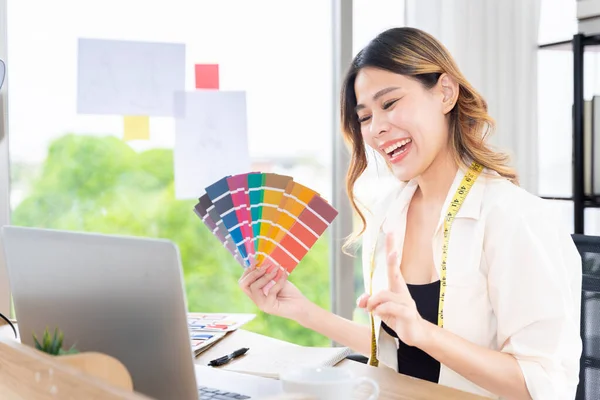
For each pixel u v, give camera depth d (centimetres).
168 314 76
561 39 237
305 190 125
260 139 226
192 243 268
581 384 135
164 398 82
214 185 124
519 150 226
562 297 113
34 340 89
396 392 104
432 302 127
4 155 177
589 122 211
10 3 184
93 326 85
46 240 88
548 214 122
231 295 276
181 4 209
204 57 214
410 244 139
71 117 197
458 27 215
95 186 242
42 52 191
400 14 224
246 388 102
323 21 221
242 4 218
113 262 80
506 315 116
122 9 201
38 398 65
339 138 217
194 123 192
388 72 127
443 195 136
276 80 225
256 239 129
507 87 224
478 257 123
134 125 185
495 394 112
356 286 224
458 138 133
